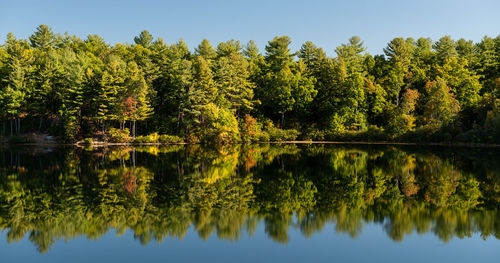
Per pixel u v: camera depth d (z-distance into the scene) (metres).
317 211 13.16
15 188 17.34
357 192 16.48
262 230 11.06
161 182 19.06
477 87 63.62
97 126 59.31
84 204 14.12
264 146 51.22
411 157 32.47
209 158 32.12
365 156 33.78
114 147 48.16
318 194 16.08
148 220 12.01
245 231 10.98
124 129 56.34
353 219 12.12
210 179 20.14
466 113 58.84
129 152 39.03
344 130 63.78
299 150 42.28
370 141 60.88
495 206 13.61
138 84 55.12
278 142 62.41
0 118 57.31
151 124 61.34
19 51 59.59
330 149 44.12
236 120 61.41
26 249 9.57
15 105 54.16
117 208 13.45
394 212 12.92
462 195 15.58
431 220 11.95
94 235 10.62
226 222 11.80
